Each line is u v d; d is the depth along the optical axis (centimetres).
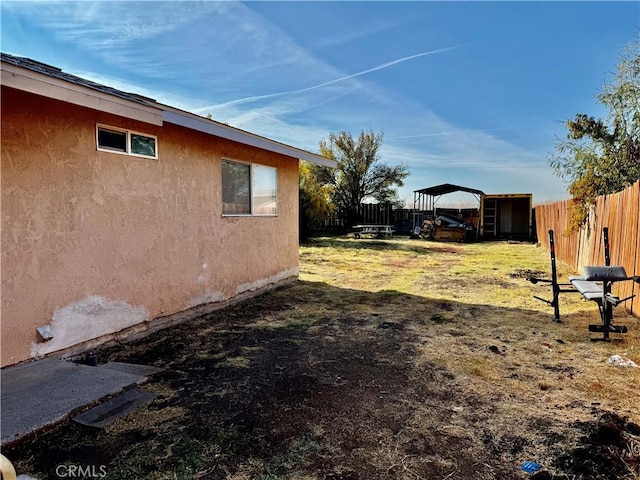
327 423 275
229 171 643
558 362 388
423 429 267
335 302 666
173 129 517
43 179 365
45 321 369
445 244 1725
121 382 323
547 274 942
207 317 566
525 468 225
